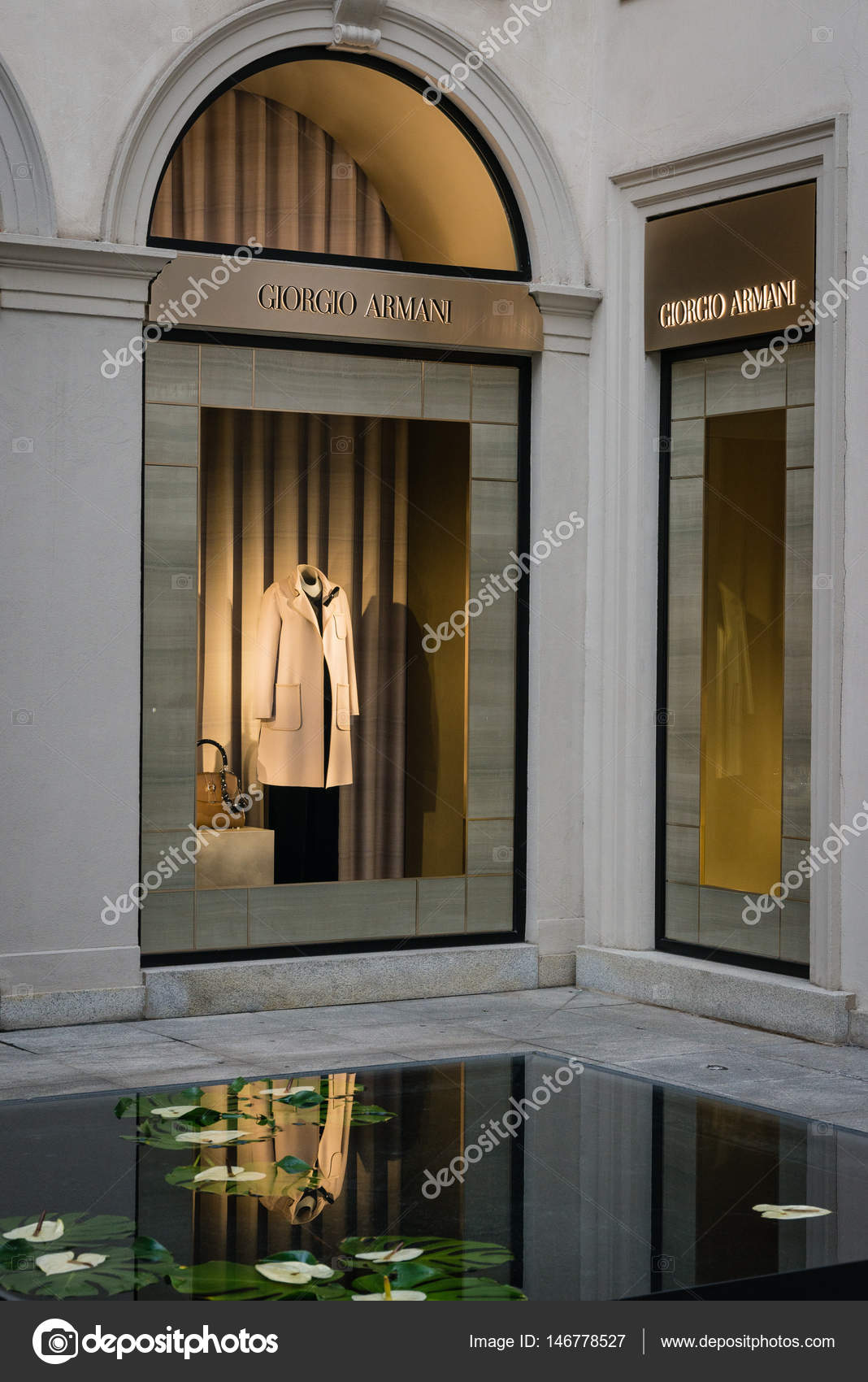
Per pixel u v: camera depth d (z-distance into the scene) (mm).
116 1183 4703
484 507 8203
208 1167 4887
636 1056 6598
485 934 8203
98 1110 5566
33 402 6898
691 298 7758
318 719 7934
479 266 8234
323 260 7645
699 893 7832
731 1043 6863
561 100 8172
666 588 8055
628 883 8055
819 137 7051
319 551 7934
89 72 7004
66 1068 6195
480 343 7988
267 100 7770
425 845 8141
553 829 8203
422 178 8156
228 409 7559
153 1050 6543
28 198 6891
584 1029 7145
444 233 8211
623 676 8086
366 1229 4332
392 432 8039
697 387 7887
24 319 6875
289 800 7812
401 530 8102
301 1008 7566
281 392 7664
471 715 8172
